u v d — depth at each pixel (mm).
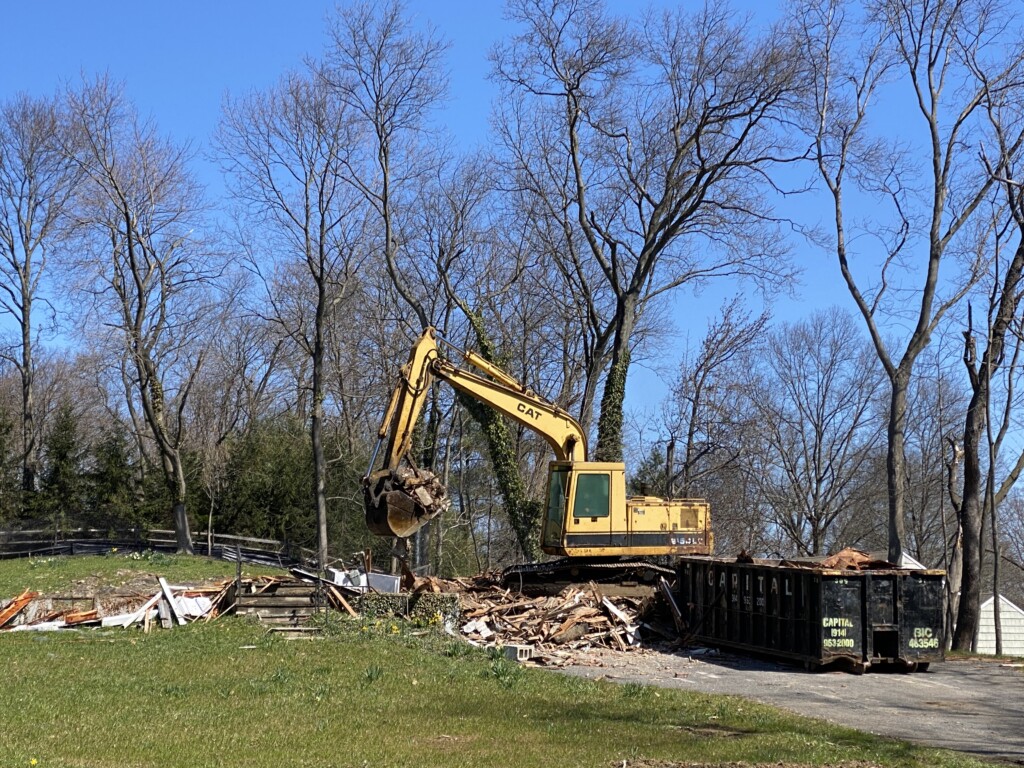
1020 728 14008
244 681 14094
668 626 22875
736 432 47531
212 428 60469
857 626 19047
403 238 44500
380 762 9641
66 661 15758
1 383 71688
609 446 37406
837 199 28312
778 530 58906
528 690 14445
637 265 38031
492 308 45969
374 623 20641
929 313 26953
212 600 22000
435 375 23203
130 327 45688
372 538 48906
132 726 10852
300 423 53312
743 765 10078
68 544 48219
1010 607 44844
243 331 59031
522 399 24484
